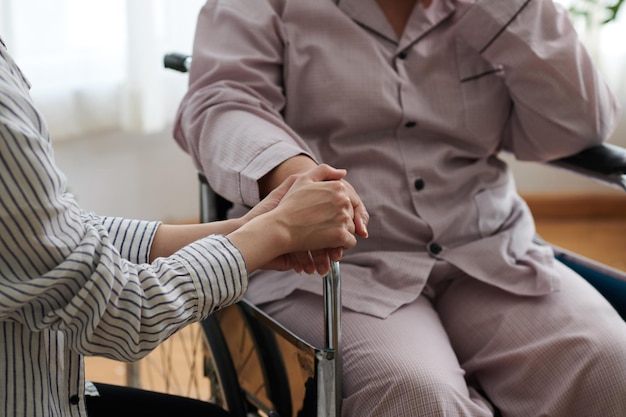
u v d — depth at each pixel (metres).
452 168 1.57
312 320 1.38
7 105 0.89
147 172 3.02
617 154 1.52
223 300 1.04
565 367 1.35
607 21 2.62
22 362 0.98
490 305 1.47
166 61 1.67
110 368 2.33
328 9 1.50
